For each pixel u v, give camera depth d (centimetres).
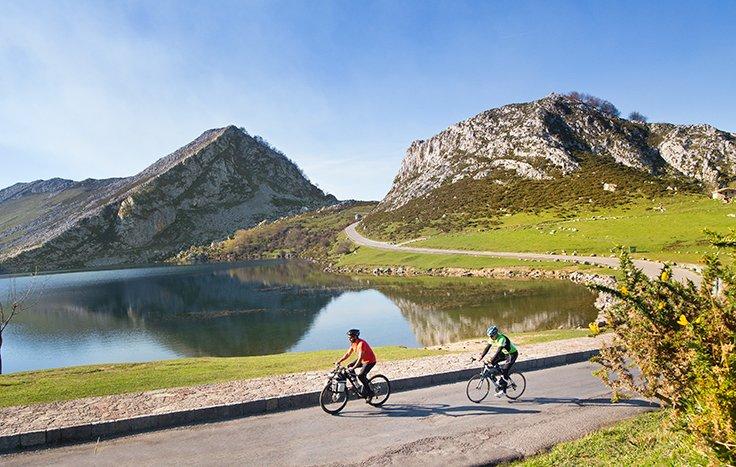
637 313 743
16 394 1530
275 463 1005
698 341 567
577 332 2808
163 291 8369
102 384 1641
